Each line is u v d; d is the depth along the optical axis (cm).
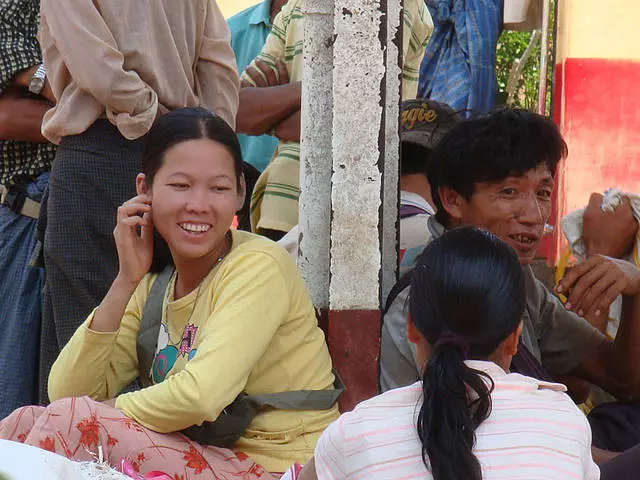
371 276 957
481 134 962
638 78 1600
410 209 1104
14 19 1273
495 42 1648
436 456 598
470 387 627
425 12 1484
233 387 823
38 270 1266
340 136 951
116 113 1108
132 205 898
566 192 1602
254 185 1466
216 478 833
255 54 1644
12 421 851
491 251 653
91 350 898
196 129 881
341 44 945
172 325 906
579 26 1600
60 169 1121
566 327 1071
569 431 627
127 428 823
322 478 641
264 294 853
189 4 1179
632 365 1046
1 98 1266
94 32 1087
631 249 1230
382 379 968
